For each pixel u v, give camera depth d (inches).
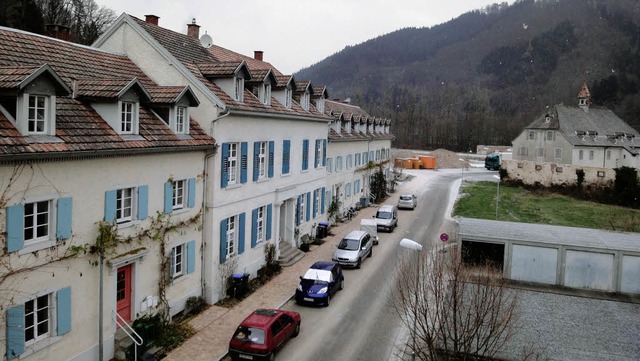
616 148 2704.2
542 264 725.9
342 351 642.2
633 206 1923.0
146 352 583.8
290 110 1041.5
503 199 1983.3
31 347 470.6
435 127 5073.8
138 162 606.9
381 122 2177.7
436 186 2399.1
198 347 621.9
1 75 468.8
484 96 6481.3
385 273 987.9
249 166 864.9
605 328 609.6
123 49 796.0
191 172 716.7
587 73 6323.8
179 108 704.4
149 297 637.9
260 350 570.9
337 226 1422.2
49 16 2059.5
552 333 592.1
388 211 1434.5
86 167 528.1
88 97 584.7
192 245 727.7
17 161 449.1
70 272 513.3
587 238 752.3
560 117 2765.7
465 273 532.4
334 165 1480.1
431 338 483.8
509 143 5049.2
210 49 1031.6
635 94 4790.8
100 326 552.1
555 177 2226.9
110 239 559.2
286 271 962.1
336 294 861.8
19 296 455.8
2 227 439.5
